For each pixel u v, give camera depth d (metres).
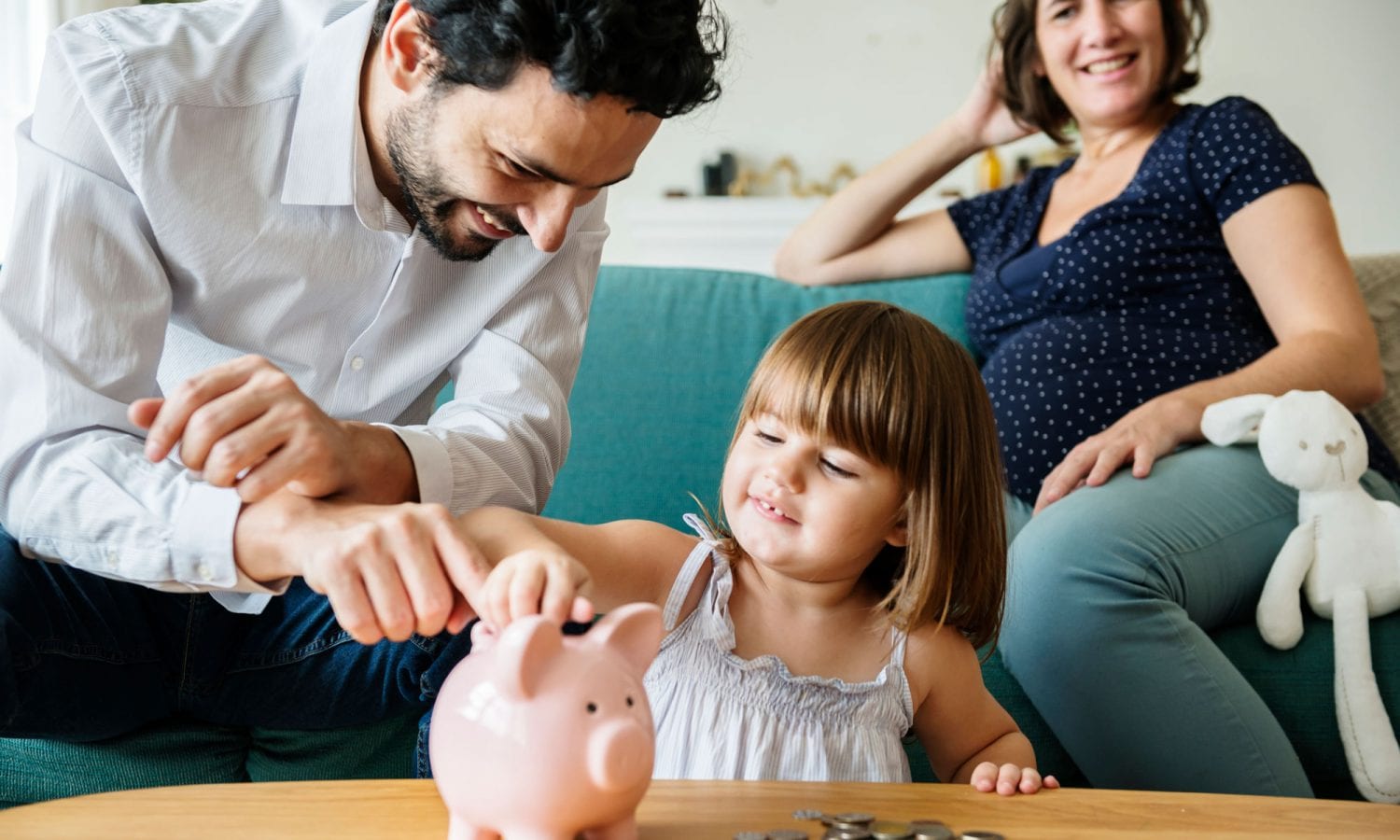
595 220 1.28
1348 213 4.28
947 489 1.07
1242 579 1.37
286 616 1.08
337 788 0.76
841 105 4.48
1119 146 1.83
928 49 4.44
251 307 1.12
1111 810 0.77
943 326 1.88
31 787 1.08
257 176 1.09
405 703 1.11
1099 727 1.28
